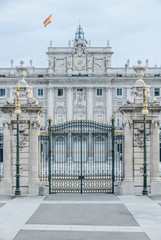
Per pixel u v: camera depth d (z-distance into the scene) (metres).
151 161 24.89
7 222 16.70
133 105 24.84
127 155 24.70
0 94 83.94
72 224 16.31
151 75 85.06
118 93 84.50
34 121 24.72
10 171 24.83
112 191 24.91
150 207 20.00
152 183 24.67
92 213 18.55
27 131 24.81
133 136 24.94
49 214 18.30
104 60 84.00
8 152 24.77
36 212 18.77
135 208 19.75
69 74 83.31
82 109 83.94
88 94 83.75
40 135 25.33
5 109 24.75
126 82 84.06
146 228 15.62
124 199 22.55
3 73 84.62
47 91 84.31
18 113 23.44
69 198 22.95
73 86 83.56
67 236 14.42
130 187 24.56
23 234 14.72
